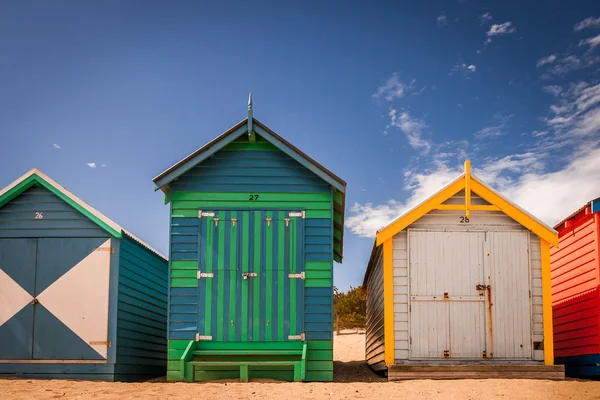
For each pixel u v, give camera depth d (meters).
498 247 13.93
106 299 13.32
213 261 13.66
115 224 13.45
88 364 13.11
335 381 14.12
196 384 12.12
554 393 10.82
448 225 13.98
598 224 13.98
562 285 16.06
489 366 13.12
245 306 13.52
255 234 13.76
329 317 13.49
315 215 13.84
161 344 16.94
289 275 13.62
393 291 13.77
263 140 14.12
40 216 13.67
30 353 13.16
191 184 13.93
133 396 10.27
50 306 13.32
